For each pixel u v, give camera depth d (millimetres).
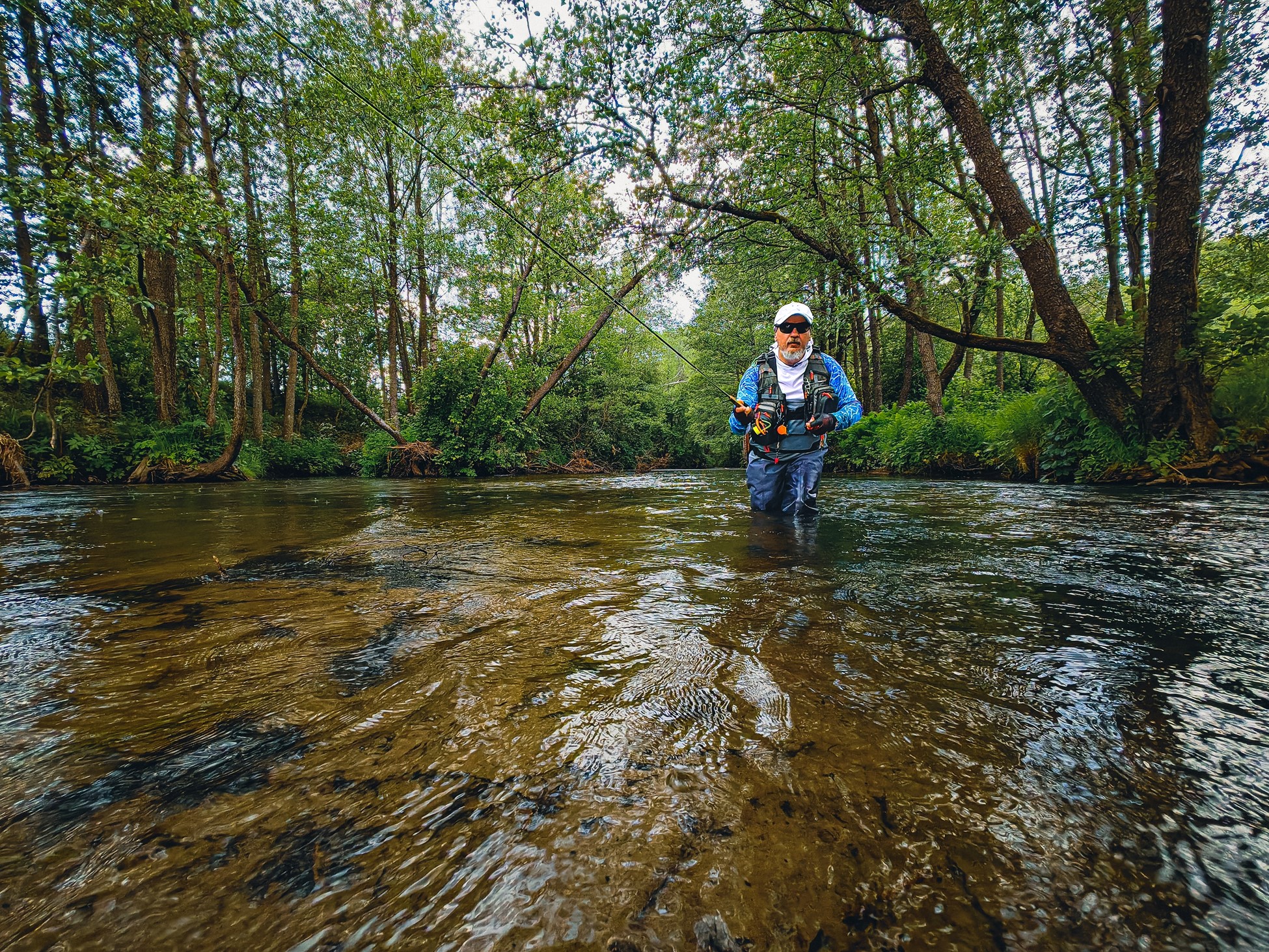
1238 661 1177
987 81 7250
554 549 2631
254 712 960
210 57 9820
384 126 12953
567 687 1065
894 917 554
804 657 1217
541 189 11594
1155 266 5805
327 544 2846
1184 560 2209
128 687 1062
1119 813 695
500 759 817
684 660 1198
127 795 725
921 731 896
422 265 15234
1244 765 792
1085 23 6613
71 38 9719
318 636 1357
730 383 21422
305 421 23781
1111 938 529
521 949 516
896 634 1361
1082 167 7992
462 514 4402
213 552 2600
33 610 1600
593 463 17531
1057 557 2305
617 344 21016
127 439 11422
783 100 7344
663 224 8117
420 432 13523
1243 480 5375
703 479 10453
